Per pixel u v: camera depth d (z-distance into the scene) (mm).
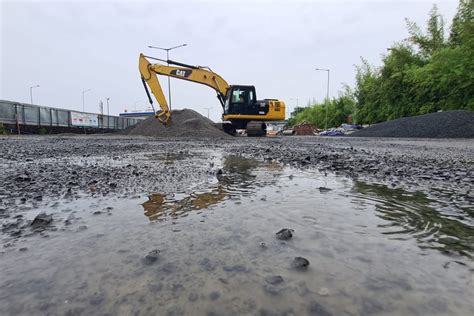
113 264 1000
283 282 873
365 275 913
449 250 1106
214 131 17188
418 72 22031
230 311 739
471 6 18594
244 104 17062
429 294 811
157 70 16281
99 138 14609
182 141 11555
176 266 976
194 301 780
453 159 4746
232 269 954
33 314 737
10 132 19828
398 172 3170
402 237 1237
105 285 866
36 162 4297
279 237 1221
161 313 730
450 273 930
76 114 27438
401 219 1477
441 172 3172
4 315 732
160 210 1667
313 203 1795
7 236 1290
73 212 1658
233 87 16891
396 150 6828
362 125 34750
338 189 2236
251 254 1068
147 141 11461
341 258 1036
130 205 1787
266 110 17344
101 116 32062
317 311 736
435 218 1500
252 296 802
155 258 1030
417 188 2297
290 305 762
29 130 21500
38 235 1297
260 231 1306
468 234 1271
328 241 1191
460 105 19578
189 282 875
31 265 1005
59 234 1304
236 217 1515
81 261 1027
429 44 25891
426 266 977
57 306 768
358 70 35781
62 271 957
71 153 5859
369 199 1903
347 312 732
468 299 788
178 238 1230
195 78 16828
